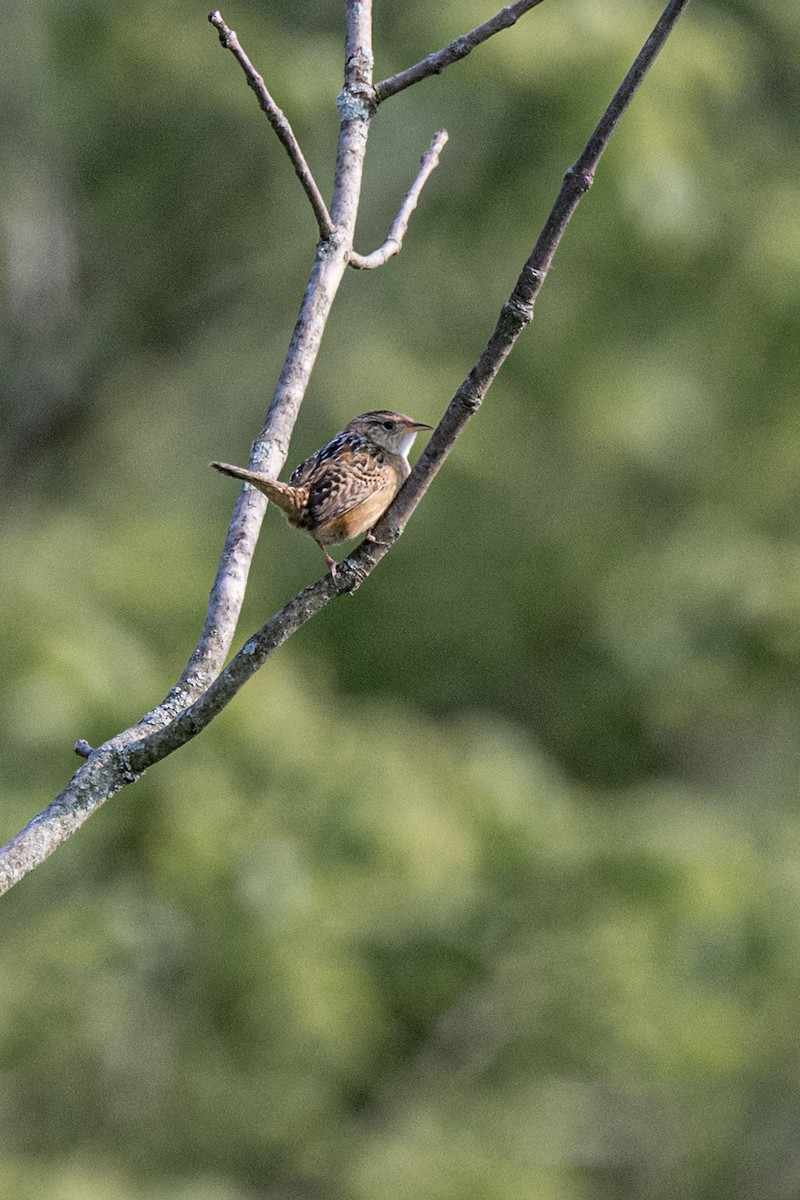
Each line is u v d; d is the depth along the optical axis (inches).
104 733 482.0
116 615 542.3
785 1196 557.6
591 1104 546.9
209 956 496.1
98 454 669.9
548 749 663.1
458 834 495.5
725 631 585.9
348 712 571.5
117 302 672.4
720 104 618.8
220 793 493.4
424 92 613.0
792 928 492.4
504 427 591.2
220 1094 521.7
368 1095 541.6
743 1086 568.4
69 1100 526.9
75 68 606.5
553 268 589.0
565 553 643.5
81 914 515.8
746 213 592.4
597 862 511.8
